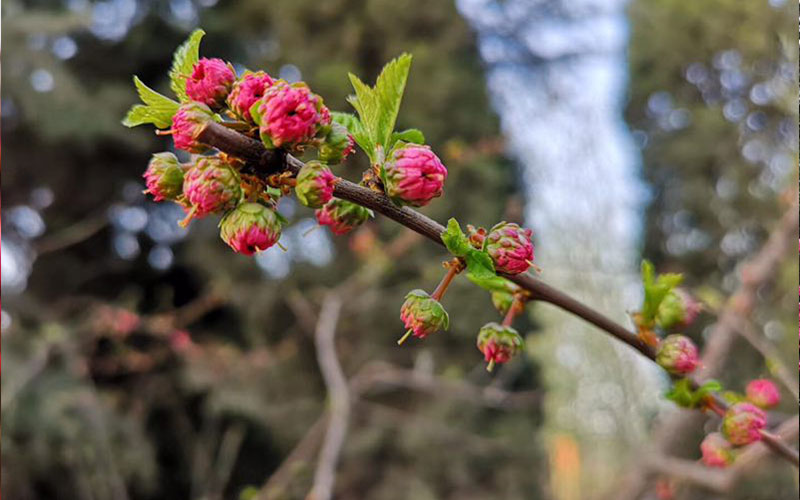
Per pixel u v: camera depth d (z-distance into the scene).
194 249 5.51
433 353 5.42
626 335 1.08
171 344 4.79
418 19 5.61
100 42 5.43
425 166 0.85
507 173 5.85
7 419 4.10
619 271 6.54
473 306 5.39
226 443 5.09
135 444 4.79
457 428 5.34
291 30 5.61
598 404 7.01
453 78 5.54
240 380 5.14
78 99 4.87
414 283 5.41
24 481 4.26
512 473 5.42
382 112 0.89
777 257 2.42
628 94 6.21
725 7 4.86
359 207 0.98
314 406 5.42
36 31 4.54
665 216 5.96
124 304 4.98
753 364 3.54
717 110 5.31
